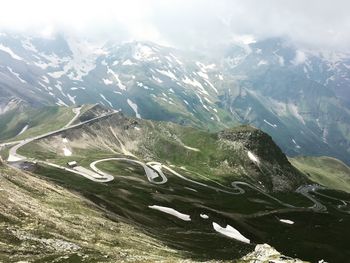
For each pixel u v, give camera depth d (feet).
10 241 225.15
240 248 526.98
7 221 252.21
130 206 596.29
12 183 374.43
